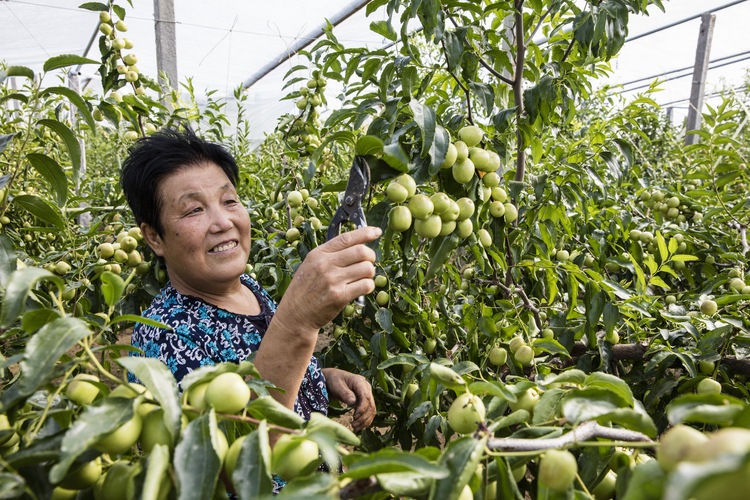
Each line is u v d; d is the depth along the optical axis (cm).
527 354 171
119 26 285
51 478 63
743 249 293
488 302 234
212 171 164
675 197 346
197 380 84
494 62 237
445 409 223
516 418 93
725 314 202
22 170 295
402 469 68
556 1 225
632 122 352
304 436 78
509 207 187
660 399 208
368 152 141
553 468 78
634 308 192
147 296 300
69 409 84
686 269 300
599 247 276
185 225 156
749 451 41
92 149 864
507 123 198
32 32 816
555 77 220
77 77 725
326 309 123
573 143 313
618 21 214
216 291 169
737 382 184
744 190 409
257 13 748
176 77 449
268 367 127
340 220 143
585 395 89
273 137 607
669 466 59
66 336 77
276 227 370
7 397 82
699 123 691
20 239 338
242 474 71
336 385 200
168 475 74
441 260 155
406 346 237
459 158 154
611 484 103
